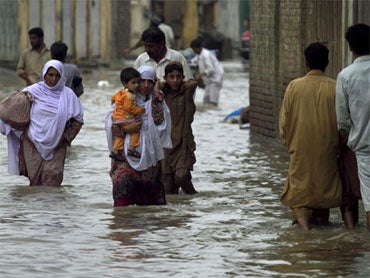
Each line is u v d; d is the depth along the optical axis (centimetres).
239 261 1722
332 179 1977
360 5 2802
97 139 3506
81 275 1620
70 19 8044
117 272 1642
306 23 3172
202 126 4012
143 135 2222
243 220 2081
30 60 3509
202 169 2831
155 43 2511
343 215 2008
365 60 1934
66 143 2530
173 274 1633
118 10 9569
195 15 10225
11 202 2277
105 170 2808
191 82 2411
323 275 1633
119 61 9300
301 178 1980
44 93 2514
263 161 2998
